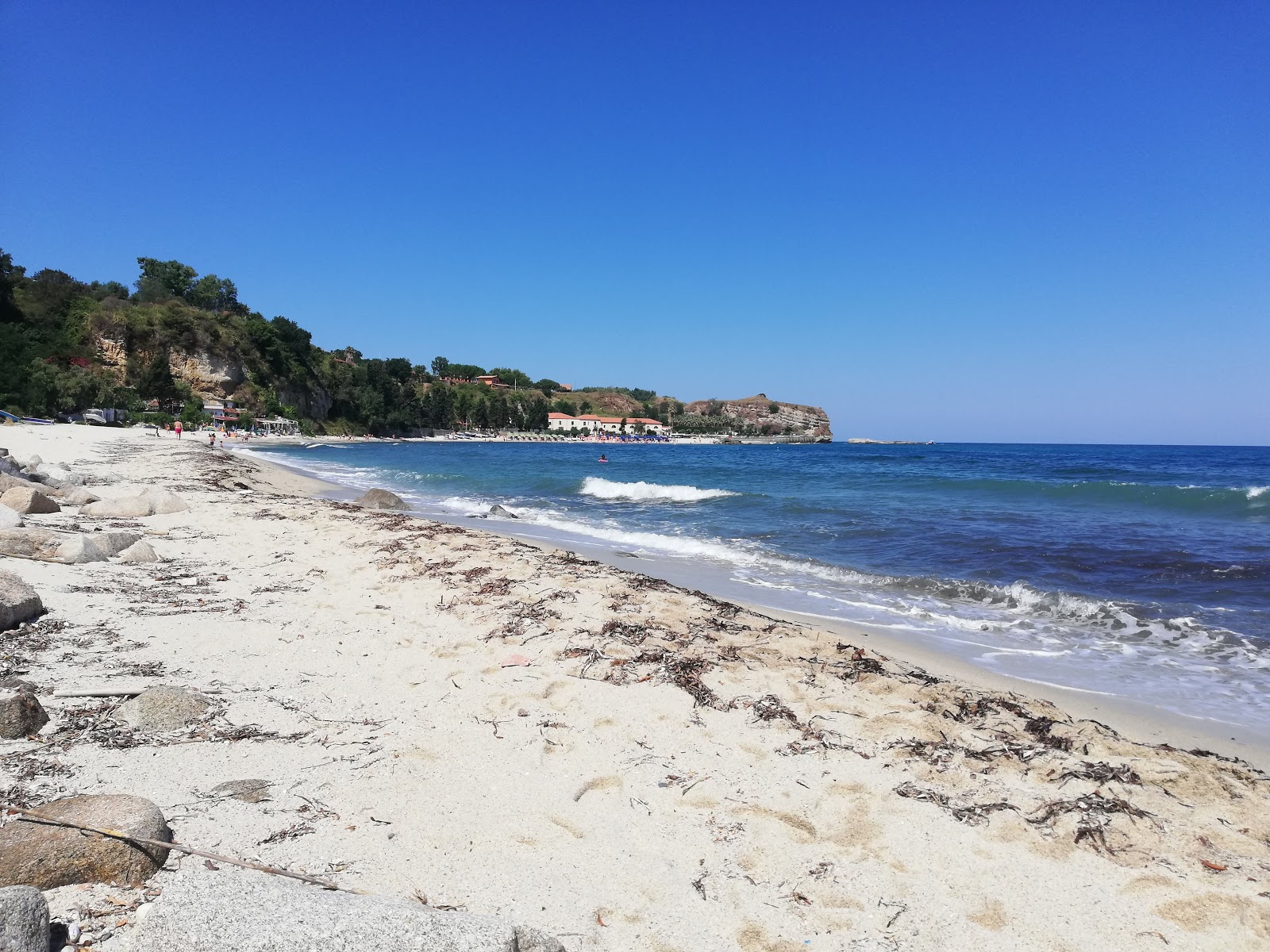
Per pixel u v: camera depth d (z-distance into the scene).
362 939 2.32
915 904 3.36
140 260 124.81
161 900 2.47
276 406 108.69
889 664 6.79
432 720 5.07
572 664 6.32
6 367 70.69
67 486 15.38
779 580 11.55
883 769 4.63
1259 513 18.41
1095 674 7.23
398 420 139.12
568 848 3.65
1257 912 3.31
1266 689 6.80
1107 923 3.27
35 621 6.50
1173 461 64.31
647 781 4.38
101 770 3.93
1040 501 22.33
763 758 4.73
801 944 3.06
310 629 7.03
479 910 3.10
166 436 65.75
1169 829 4.02
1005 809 4.16
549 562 10.61
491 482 31.53
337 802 3.86
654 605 8.36
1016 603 10.01
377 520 14.96
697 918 3.20
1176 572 11.53
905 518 18.19
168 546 10.95
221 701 5.07
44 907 2.47
